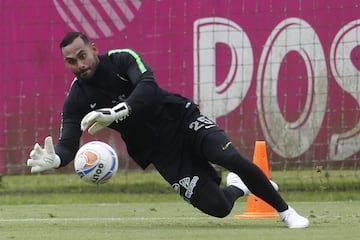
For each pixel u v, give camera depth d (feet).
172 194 132.77
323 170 129.70
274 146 130.52
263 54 131.03
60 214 99.91
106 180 66.49
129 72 66.54
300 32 130.41
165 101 68.23
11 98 135.03
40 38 134.92
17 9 135.03
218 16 131.64
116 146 132.05
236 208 107.96
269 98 130.62
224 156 66.74
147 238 61.98
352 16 130.00
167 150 69.21
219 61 131.54
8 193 136.46
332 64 130.11
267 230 68.18
